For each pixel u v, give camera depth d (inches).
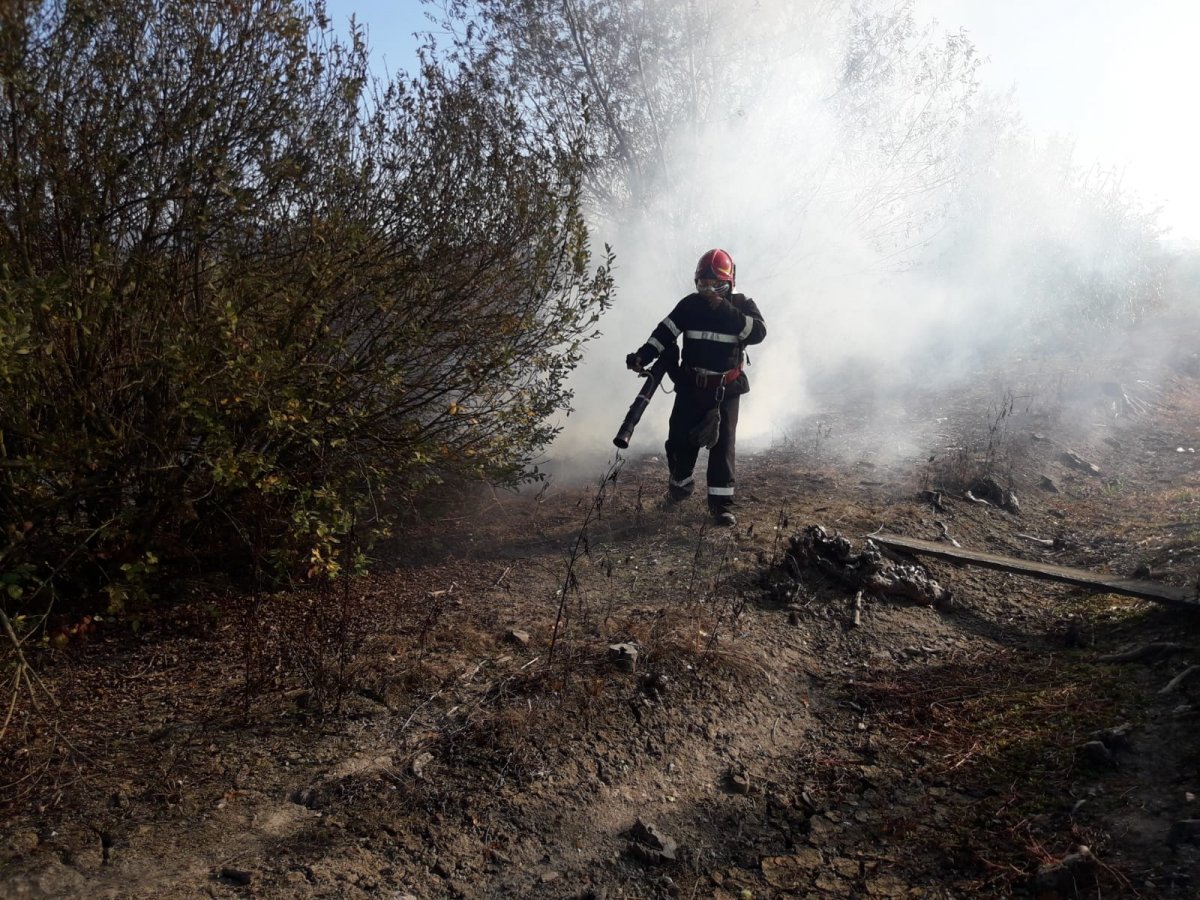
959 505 251.0
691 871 118.5
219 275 163.2
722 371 225.1
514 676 151.5
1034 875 109.3
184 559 188.7
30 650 156.3
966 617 192.2
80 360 154.7
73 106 147.3
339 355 184.1
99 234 148.4
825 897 112.3
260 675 152.9
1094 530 243.1
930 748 142.4
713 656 161.6
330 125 180.1
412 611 181.0
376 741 135.3
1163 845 110.2
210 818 117.0
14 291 130.1
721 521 226.4
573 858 118.6
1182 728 134.5
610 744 138.8
